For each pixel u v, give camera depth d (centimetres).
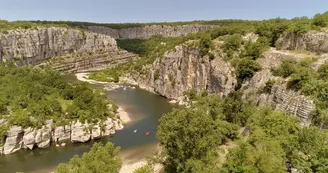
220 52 10194
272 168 3528
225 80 9044
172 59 12631
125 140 7450
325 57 6731
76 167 4003
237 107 6938
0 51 14912
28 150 6619
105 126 7706
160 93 13025
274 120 5038
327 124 4844
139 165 6000
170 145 4450
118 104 11106
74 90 8856
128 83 15850
